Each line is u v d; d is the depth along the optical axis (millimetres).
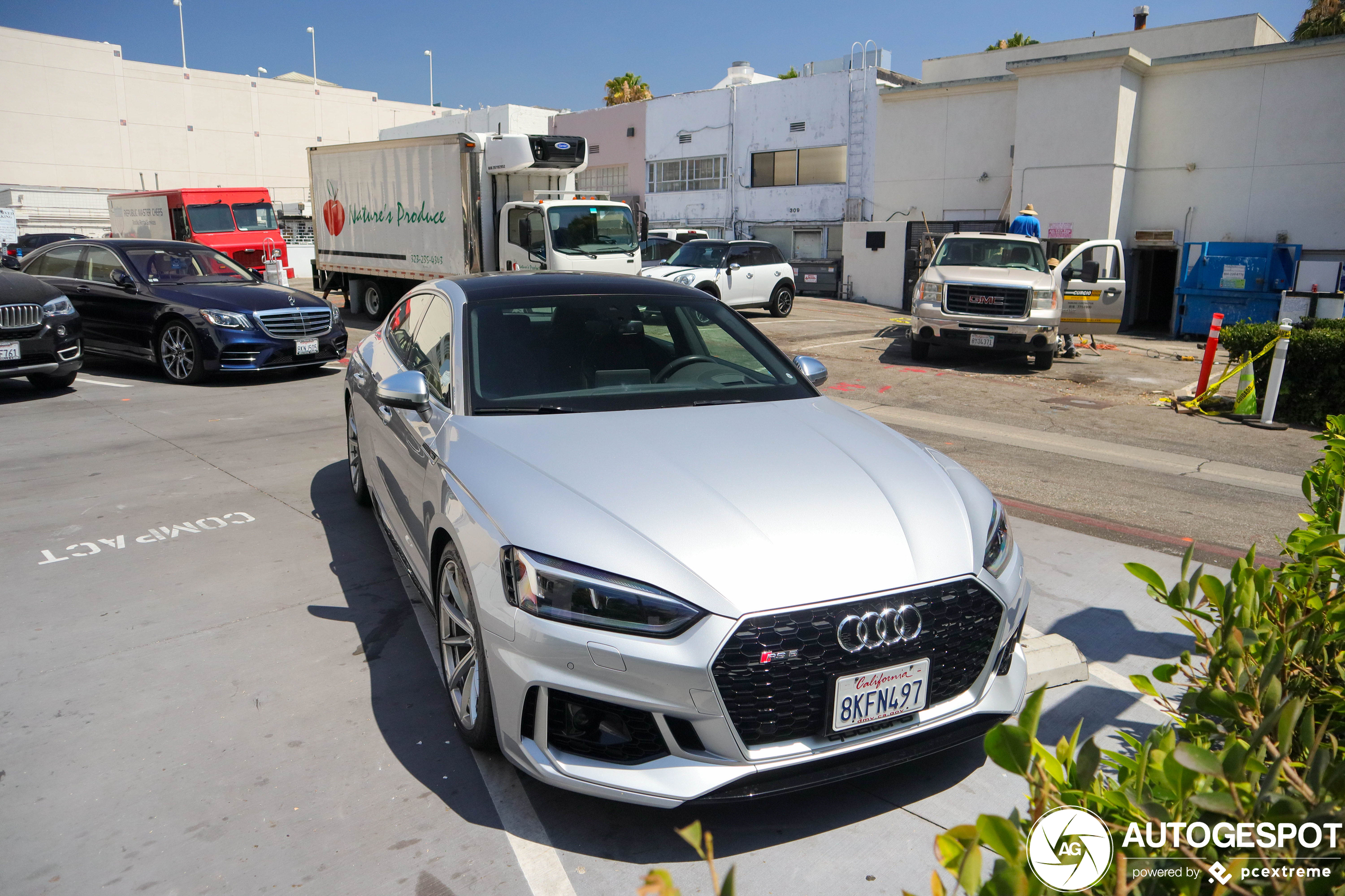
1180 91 20047
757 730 2451
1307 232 18797
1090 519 5785
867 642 2482
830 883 2430
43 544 5062
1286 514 5965
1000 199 23047
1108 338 18641
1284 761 1246
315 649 3797
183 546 5043
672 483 2812
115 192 50156
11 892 2371
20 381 10680
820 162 27156
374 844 2568
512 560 2605
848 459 3102
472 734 2957
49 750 3035
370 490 5172
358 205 17656
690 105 30188
